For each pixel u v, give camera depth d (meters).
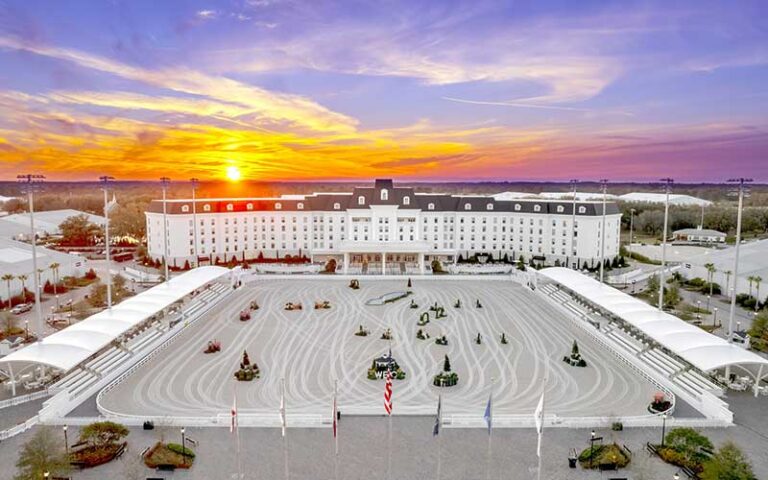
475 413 68.12
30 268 139.38
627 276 158.62
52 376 78.88
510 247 186.12
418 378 80.56
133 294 137.50
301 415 65.50
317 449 58.31
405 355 90.75
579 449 58.88
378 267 172.25
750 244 160.62
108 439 57.44
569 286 121.56
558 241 177.25
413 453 57.50
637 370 84.00
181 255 174.62
